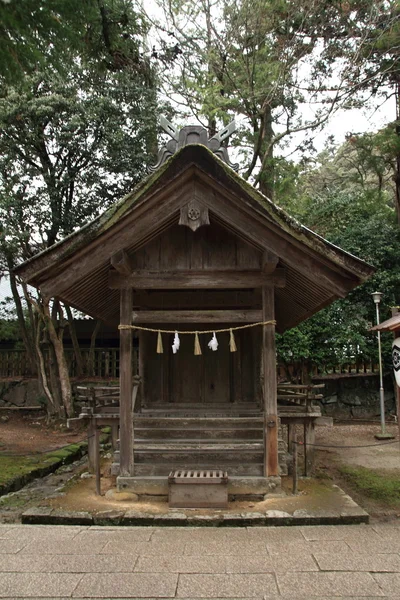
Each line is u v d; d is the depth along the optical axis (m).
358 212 17.92
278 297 8.38
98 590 3.69
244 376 8.16
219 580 3.85
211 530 5.11
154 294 8.24
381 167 16.31
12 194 13.44
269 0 13.27
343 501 6.14
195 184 6.08
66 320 16.75
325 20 13.59
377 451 10.85
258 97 14.23
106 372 16.91
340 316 16.00
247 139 15.73
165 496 6.37
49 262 6.08
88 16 5.20
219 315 6.57
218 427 7.28
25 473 8.35
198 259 6.66
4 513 6.23
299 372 16.06
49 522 5.53
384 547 4.55
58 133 13.18
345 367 16.19
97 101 13.09
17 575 3.96
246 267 6.61
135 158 13.53
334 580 3.84
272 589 3.69
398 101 15.84
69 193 14.20
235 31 13.84
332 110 13.93
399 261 16.66
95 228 6.05
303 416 7.61
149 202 6.04
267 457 6.40
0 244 13.48
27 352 17.02
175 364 8.20
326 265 6.06
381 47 13.55
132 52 13.68
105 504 6.16
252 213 6.02
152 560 4.25
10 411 16.12
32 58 5.10
